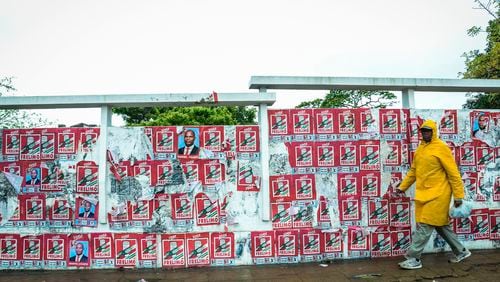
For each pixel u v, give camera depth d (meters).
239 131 5.01
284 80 4.89
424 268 4.64
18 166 4.92
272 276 4.46
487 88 5.27
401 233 5.18
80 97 4.74
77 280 4.43
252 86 4.98
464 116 5.41
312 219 5.04
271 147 5.05
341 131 5.16
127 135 4.93
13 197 4.90
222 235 4.93
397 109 5.26
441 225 4.57
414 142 5.24
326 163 5.11
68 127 4.93
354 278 4.36
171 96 4.78
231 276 4.49
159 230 4.88
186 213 4.91
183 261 4.87
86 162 4.90
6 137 4.94
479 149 5.43
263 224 4.97
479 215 5.39
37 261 4.84
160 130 4.96
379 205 5.16
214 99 4.82
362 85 5.02
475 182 5.40
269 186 5.00
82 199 4.87
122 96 4.78
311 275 4.48
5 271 4.82
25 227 4.87
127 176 4.89
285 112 5.10
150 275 4.58
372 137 5.20
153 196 4.89
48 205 4.88
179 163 4.94
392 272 4.54
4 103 4.68
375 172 5.17
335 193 5.10
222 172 4.97
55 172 4.89
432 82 5.13
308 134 5.11
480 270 4.54
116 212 4.86
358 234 5.11
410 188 5.23
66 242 4.85
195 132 4.98
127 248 4.85
